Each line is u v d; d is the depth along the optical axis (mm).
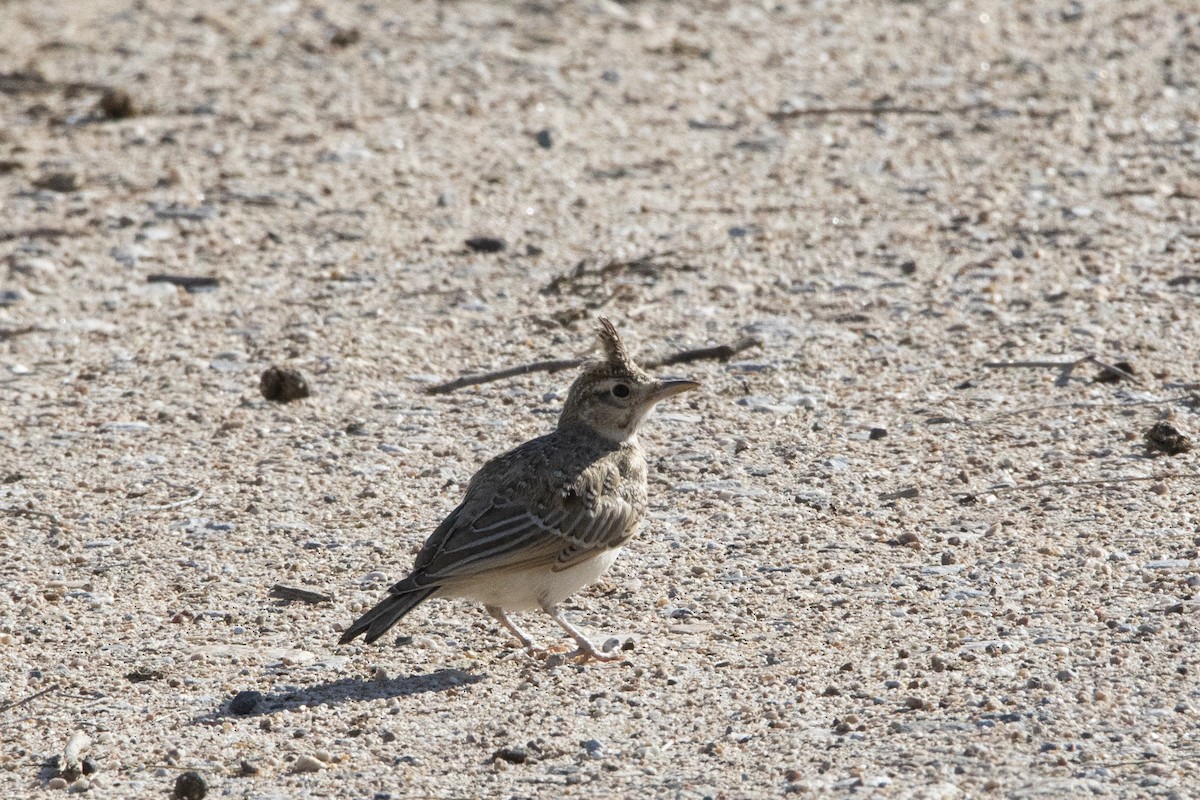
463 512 10398
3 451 14586
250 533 12836
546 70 26344
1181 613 10477
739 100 24859
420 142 23219
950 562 11656
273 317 17656
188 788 8820
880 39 27969
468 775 8961
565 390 15586
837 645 10438
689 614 11156
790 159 22203
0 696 10250
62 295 18375
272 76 26391
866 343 16375
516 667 10547
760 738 9164
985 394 14953
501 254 19219
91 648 10945
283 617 11391
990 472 13320
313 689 10273
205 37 28672
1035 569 11430
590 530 10547
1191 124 23031
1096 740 8820
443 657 10773
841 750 8906
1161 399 14562
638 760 9008
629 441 11219
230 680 10438
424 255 19281
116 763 9328
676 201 20797
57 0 31703
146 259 19281
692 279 18250
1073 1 30031
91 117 24516
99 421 15234
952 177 21297
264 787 8938
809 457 13844
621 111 24438
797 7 30078
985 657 10031
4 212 20766
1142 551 11594
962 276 17984
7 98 25422
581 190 21281
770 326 16922
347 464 14141
